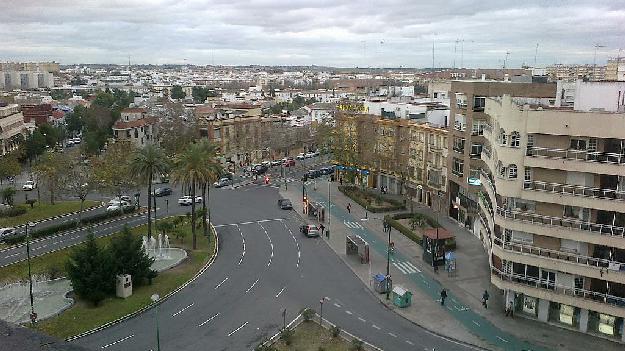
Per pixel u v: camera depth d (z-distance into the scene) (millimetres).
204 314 58188
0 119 145750
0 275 68812
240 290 65188
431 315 58562
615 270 50719
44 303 60312
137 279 64312
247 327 55062
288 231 91438
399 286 62750
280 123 176000
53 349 11680
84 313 57125
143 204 110062
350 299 62938
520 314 58594
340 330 54250
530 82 85500
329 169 146875
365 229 93250
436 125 106125
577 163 51188
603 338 53125
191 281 67875
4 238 81812
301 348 50062
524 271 56312
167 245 81812
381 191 120312
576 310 54875
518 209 55750
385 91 195250
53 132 163500
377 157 117688
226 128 152250
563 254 53406
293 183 133625
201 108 181750
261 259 76938
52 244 82000
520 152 53875
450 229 91312
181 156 81125
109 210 99750
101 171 100062
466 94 88750
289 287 66375
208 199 107812
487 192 66500
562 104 64438
